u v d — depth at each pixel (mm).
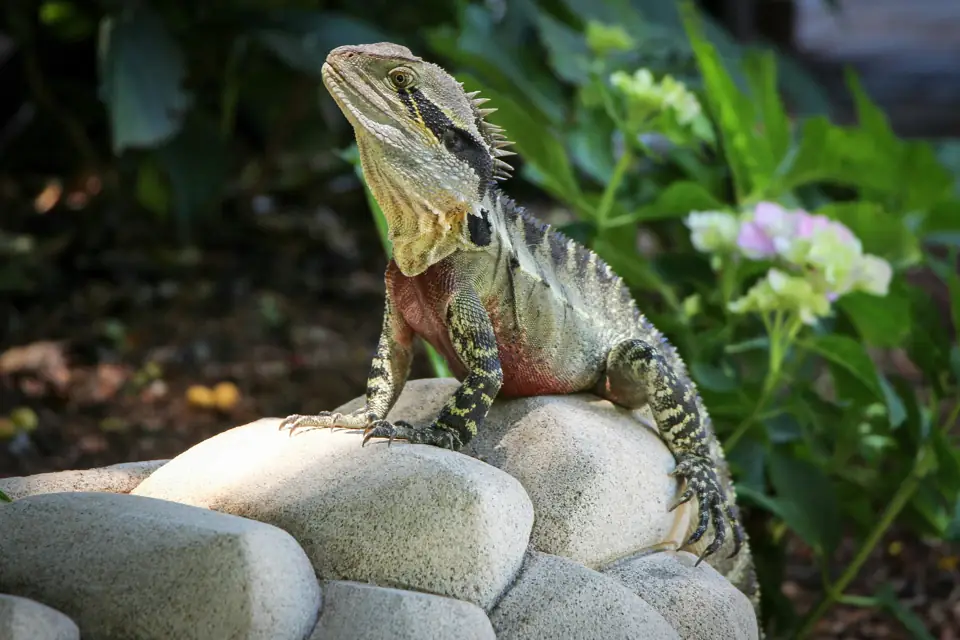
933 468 5965
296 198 13609
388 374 4590
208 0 11055
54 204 12219
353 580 3602
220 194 11117
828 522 5746
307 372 9227
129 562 3367
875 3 27125
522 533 3773
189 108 10875
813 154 6570
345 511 3666
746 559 5121
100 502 3596
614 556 4137
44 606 3215
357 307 10844
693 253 6746
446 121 4137
